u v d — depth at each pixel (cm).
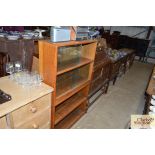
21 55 183
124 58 362
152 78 240
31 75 148
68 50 162
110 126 218
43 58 138
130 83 376
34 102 122
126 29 663
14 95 118
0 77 154
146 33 629
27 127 123
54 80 139
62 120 204
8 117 105
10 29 225
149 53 626
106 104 274
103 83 275
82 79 206
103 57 248
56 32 130
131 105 279
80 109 234
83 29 162
